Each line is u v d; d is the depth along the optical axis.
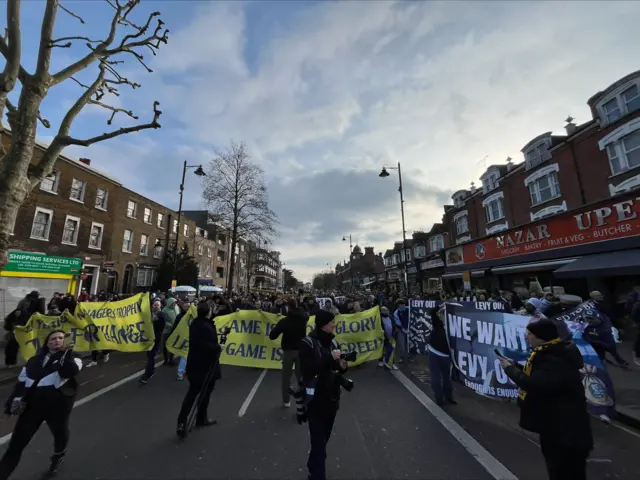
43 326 7.96
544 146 19.00
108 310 8.79
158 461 3.70
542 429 2.56
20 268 14.16
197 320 4.79
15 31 7.65
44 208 19.19
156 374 7.97
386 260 56.69
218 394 6.37
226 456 3.82
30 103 8.05
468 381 5.57
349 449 4.04
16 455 3.20
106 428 4.63
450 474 3.45
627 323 11.84
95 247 23.03
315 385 3.17
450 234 30.16
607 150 14.96
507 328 5.50
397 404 5.79
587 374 5.15
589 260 12.68
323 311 3.47
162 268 25.81
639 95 13.73
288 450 3.97
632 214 11.79
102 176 23.78
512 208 21.31
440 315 6.03
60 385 3.45
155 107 8.98
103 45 9.43
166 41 10.30
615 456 3.90
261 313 8.53
